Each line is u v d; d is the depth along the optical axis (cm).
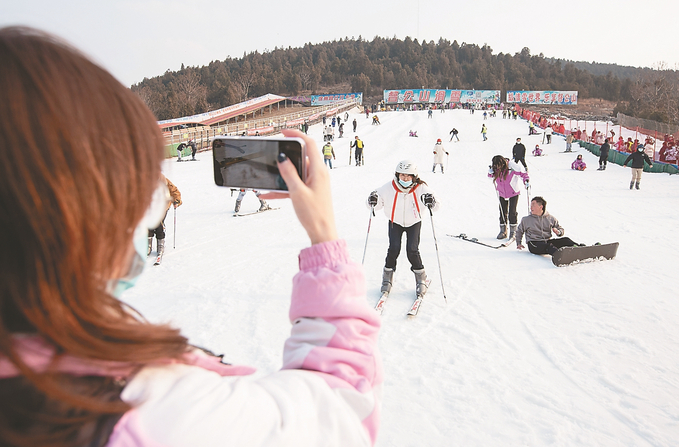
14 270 34
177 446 39
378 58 16700
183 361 49
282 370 64
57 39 41
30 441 33
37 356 36
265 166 77
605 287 575
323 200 70
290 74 12275
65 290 36
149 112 46
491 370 379
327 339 65
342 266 69
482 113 5991
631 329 454
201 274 633
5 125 33
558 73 14638
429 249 766
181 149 2444
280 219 1007
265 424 47
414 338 439
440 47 17512
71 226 35
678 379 364
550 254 708
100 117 38
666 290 561
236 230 910
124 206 40
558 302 527
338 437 55
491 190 1459
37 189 34
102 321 38
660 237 833
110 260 40
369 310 70
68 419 34
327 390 57
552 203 1208
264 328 454
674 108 5653
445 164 2261
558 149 2800
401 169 517
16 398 34
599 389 351
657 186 1459
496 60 16438
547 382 361
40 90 35
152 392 41
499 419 314
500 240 827
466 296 550
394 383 360
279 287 577
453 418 315
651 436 296
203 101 7250
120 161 39
